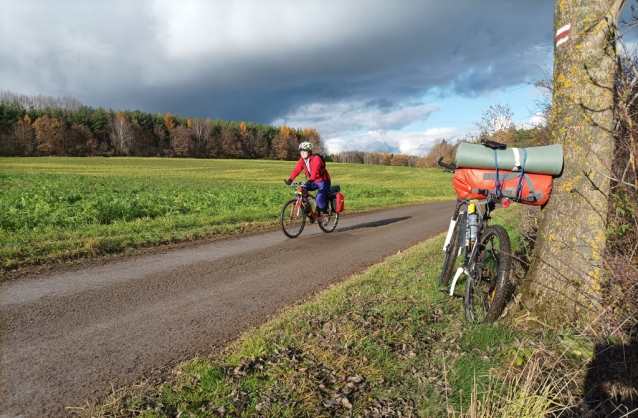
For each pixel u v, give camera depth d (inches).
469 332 147.6
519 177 149.2
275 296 209.9
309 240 377.7
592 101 142.4
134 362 136.4
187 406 108.0
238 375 122.5
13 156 4045.3
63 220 409.4
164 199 610.2
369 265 282.4
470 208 174.4
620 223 149.6
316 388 116.4
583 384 120.9
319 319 164.4
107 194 693.9
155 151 4830.2
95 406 110.0
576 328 141.3
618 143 145.6
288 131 5807.1
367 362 129.9
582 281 143.6
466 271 166.9
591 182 141.0
